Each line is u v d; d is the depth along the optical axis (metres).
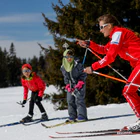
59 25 12.73
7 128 5.13
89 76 12.22
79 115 4.92
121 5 11.62
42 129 4.54
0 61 69.62
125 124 4.14
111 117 5.25
